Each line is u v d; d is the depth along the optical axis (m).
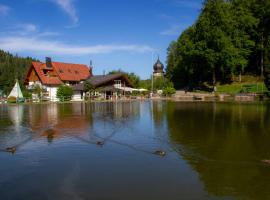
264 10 84.25
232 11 84.62
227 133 20.11
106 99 84.94
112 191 9.89
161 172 11.71
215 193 9.56
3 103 71.81
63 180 10.96
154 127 24.00
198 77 93.19
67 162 13.40
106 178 11.12
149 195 9.53
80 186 10.35
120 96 89.12
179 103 57.69
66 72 99.25
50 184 10.58
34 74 95.12
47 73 95.56
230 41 77.31
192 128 22.80
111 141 18.38
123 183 10.58
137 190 9.94
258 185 10.16
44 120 31.34
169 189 9.97
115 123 27.58
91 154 14.88
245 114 32.50
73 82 99.81
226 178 10.90
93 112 41.19
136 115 34.88
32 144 17.81
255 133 19.92
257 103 51.81
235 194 9.45
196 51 78.62
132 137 19.59
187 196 9.39
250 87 74.19
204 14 81.12
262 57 83.88
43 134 21.64
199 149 15.38
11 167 12.70
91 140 18.88
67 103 69.44
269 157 13.61
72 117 34.25
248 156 13.80
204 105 49.56
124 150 15.66
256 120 26.98
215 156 13.93
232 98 66.56
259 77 83.50
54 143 18.08
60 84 93.62
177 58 106.88
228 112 35.28
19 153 15.37
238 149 15.21
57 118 33.31
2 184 10.64
